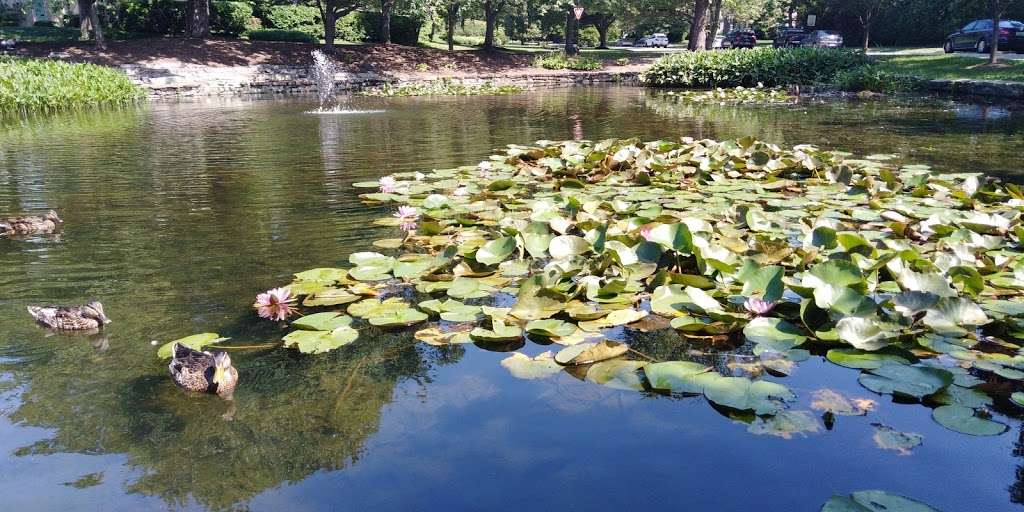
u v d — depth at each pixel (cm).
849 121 1133
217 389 231
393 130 1025
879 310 278
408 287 342
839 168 590
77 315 287
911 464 189
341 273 346
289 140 911
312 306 311
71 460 194
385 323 286
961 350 256
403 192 548
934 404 221
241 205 518
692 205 494
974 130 989
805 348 267
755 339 268
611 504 172
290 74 2084
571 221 434
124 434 208
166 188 586
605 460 192
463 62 2484
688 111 1336
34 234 438
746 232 418
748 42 3500
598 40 4641
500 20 4153
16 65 1409
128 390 234
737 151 680
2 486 182
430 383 239
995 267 348
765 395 222
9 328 288
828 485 180
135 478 186
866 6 2764
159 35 2455
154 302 317
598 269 349
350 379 243
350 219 473
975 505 172
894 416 214
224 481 184
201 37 2278
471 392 232
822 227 378
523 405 223
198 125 1098
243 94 1873
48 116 1249
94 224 462
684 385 228
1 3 2784
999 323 288
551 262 365
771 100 1603
